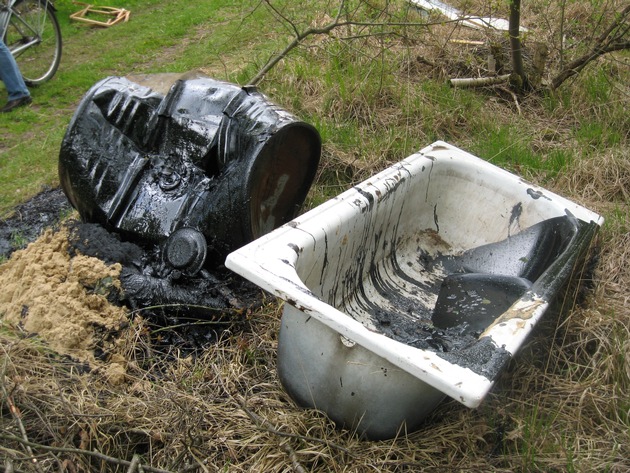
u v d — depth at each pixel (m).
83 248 2.72
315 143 3.10
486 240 3.16
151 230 2.79
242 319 2.70
